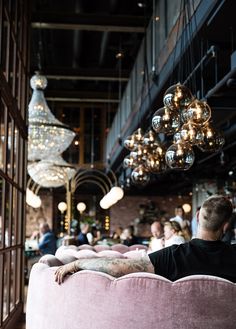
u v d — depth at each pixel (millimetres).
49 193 19734
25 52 6516
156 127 4988
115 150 14047
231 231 6031
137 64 9969
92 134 19641
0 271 4316
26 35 6617
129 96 11258
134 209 20766
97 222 18453
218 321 2340
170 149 5113
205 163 11750
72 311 2631
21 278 6105
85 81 17531
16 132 5617
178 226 5762
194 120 4527
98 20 9625
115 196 10508
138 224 20516
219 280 2373
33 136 8375
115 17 9617
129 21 9641
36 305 2945
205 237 2609
